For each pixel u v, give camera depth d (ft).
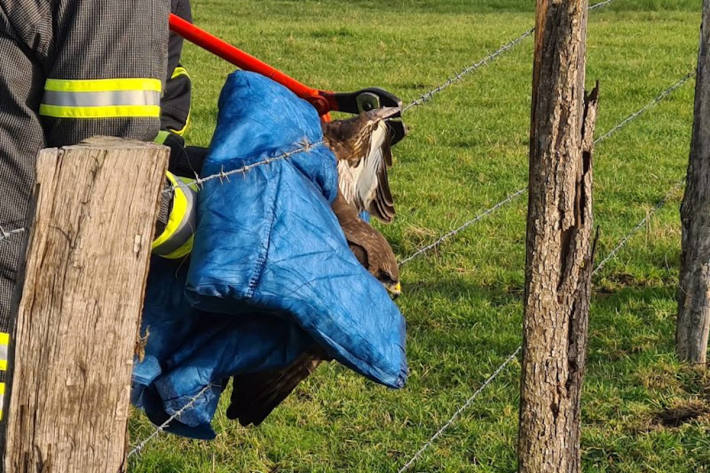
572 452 12.85
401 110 12.69
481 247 26.71
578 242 12.34
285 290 10.02
